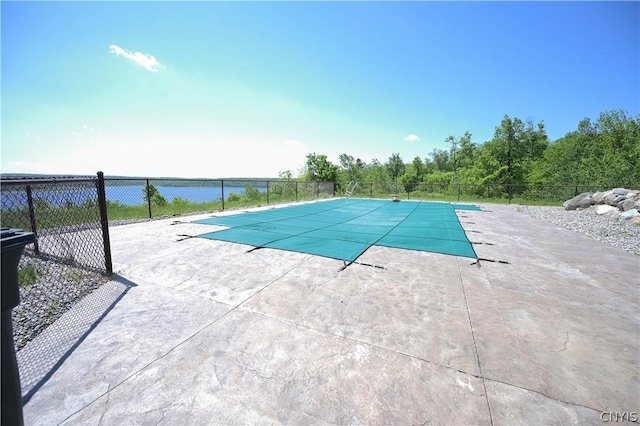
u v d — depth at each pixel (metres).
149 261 3.75
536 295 2.75
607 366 1.70
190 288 2.87
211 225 6.54
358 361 1.73
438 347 1.88
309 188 16.44
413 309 2.43
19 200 3.80
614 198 9.27
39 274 3.21
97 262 3.62
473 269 3.54
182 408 1.36
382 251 4.38
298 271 3.40
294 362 1.72
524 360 1.74
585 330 2.11
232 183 11.67
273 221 7.35
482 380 1.56
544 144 27.59
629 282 3.12
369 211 9.92
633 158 15.91
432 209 10.70
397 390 1.49
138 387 1.50
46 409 1.34
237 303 2.53
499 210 10.66
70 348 1.86
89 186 3.38
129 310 2.40
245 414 1.33
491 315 2.33
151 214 7.97
